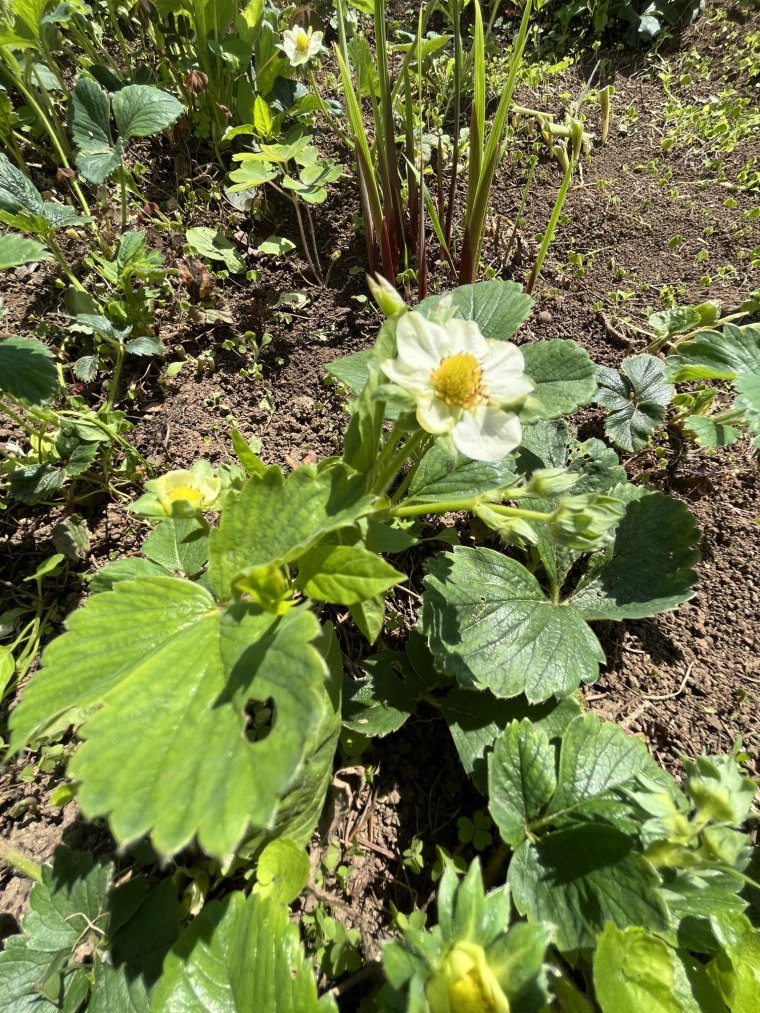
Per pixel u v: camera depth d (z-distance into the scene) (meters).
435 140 0.33
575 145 0.29
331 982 0.15
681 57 0.38
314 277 0.29
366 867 0.17
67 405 0.25
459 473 0.18
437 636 0.17
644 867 0.14
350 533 0.14
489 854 0.17
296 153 0.28
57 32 0.33
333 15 0.39
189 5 0.29
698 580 0.19
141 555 0.22
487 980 0.11
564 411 0.18
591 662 0.18
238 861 0.16
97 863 0.16
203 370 0.26
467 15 0.41
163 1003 0.13
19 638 0.19
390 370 0.14
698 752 0.19
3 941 0.16
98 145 0.27
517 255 0.30
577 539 0.15
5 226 0.29
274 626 0.12
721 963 0.13
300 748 0.11
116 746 0.11
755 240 0.30
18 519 0.23
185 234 0.30
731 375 0.22
